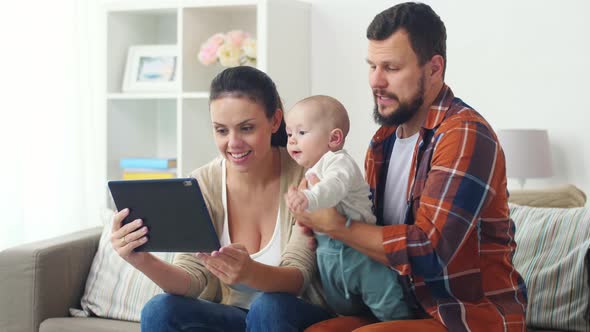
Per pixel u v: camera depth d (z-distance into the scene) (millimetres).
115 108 3812
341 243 1814
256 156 1972
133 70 3809
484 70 3486
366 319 1907
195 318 1899
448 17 3525
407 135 1955
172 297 1904
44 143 3945
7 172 3848
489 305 1780
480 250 1814
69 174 3988
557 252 2305
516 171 3260
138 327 2465
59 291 2609
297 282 1906
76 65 3975
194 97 3555
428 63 1837
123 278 2621
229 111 1936
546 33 3396
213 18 3758
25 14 3885
